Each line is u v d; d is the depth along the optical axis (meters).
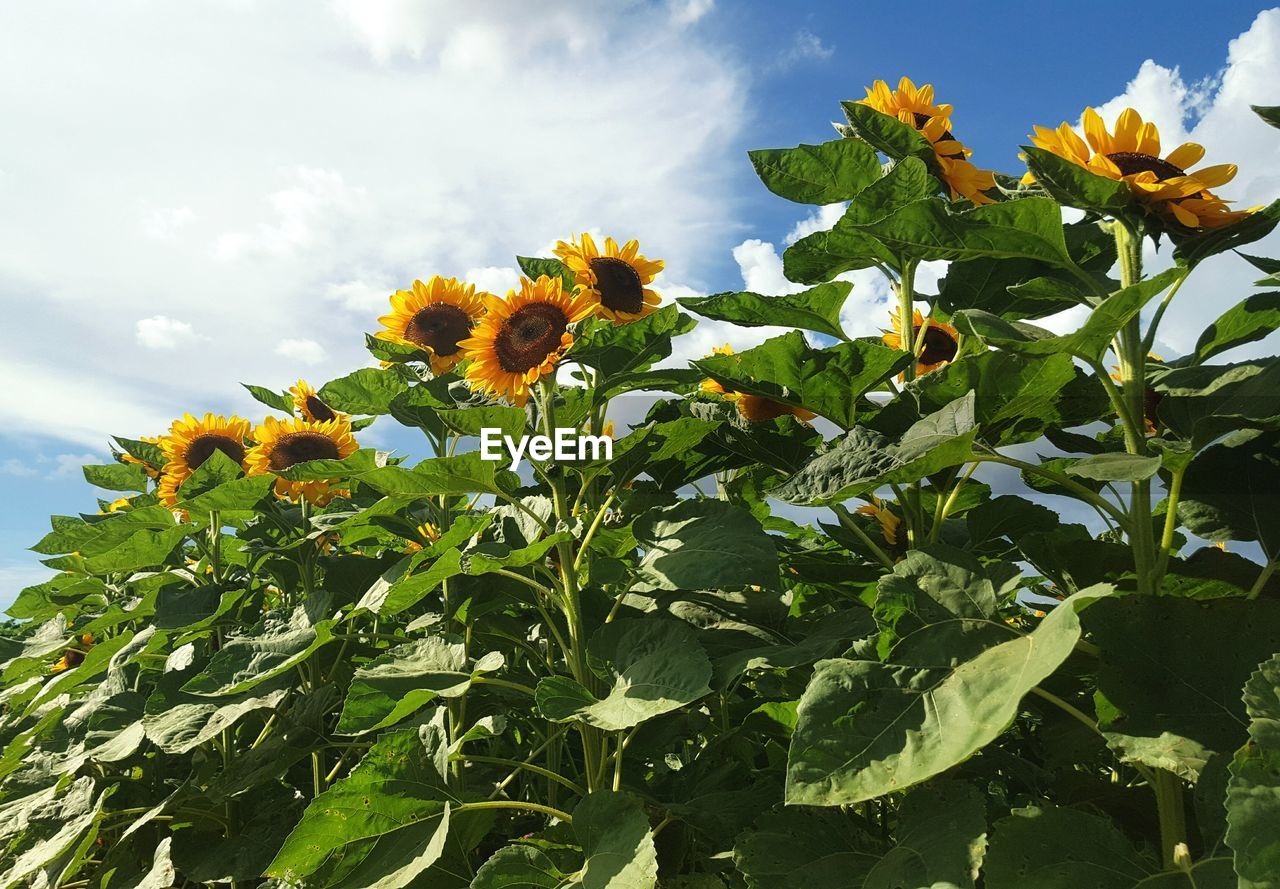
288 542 3.08
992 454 1.58
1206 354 1.87
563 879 1.70
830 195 2.28
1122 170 1.71
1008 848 1.37
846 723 1.41
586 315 2.27
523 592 2.43
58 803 2.73
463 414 1.94
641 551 2.18
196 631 2.96
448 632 2.56
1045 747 1.90
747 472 2.81
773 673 2.23
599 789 2.06
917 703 1.41
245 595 3.12
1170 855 1.45
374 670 2.21
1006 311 2.22
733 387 2.05
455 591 2.49
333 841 1.82
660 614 2.30
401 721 2.57
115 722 2.82
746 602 2.32
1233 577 1.77
